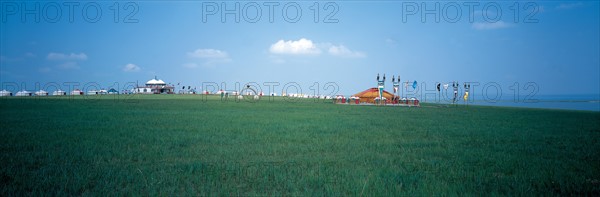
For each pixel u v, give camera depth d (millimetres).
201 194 6105
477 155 10195
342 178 7355
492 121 23406
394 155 10195
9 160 8766
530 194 6254
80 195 6039
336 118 24875
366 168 8383
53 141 12117
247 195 6180
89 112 27453
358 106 48594
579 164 8844
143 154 9898
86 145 11336
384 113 31969
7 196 5875
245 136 14219
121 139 12852
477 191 6449
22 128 16000
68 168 8016
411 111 36250
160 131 15609
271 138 13703
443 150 11117
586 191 6410
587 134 15852
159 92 133375
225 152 10430
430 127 18812
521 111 38500
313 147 11547
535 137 14664
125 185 6719
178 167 8195
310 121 22031
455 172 7984
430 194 6285
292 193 6309
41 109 30453
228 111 31750
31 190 6316
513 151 10953
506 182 7047
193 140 12883
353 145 12094
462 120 24047
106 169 7938
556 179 7289
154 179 7043
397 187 6688
